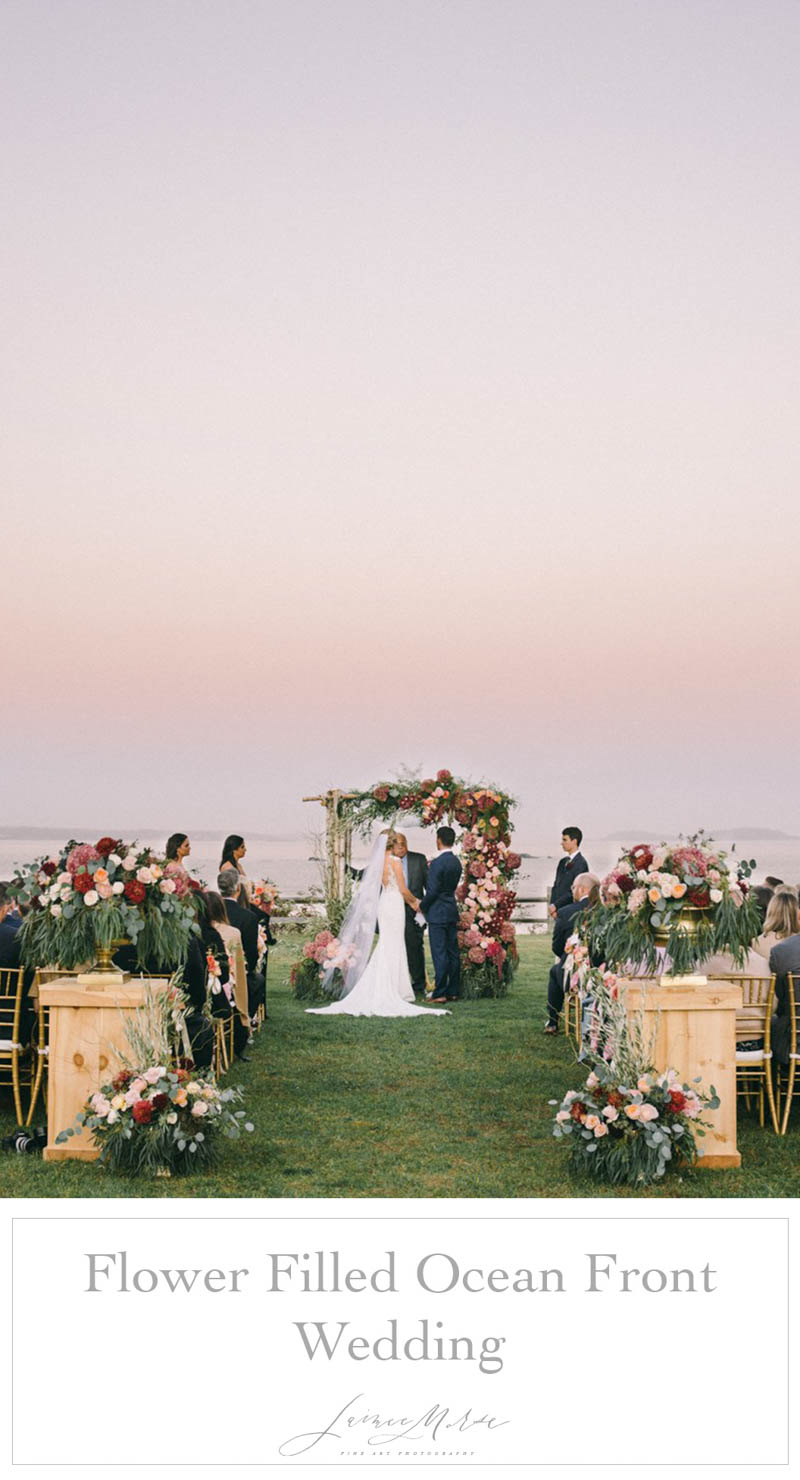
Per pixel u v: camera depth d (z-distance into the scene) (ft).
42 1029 21.68
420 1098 25.25
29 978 22.54
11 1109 23.63
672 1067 20.21
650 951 20.66
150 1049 20.02
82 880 20.17
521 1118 23.56
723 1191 18.85
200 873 28.68
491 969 42.83
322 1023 36.04
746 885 20.94
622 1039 20.02
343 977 41.42
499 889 43.83
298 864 273.13
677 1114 19.34
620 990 20.79
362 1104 24.68
